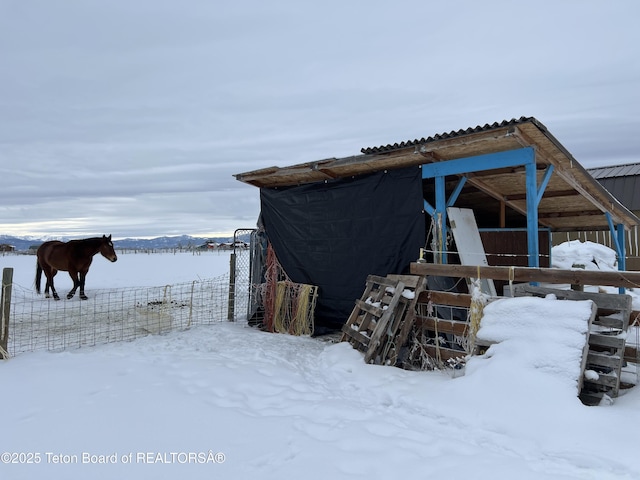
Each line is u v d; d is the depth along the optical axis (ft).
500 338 12.96
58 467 8.55
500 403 10.98
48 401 11.92
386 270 21.57
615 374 11.71
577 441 9.25
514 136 16.25
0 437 9.80
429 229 20.59
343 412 11.37
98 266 68.95
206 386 13.43
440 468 8.34
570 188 24.50
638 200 44.01
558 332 12.06
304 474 8.21
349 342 18.44
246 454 9.07
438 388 12.50
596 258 40.40
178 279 48.14
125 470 8.44
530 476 7.97
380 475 8.14
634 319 12.44
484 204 29.50
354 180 23.24
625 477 7.95
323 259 24.36
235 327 24.79
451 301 16.24
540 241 33.40
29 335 21.17
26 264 72.43
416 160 20.29
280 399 12.45
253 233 27.91
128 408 11.47
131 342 19.81
